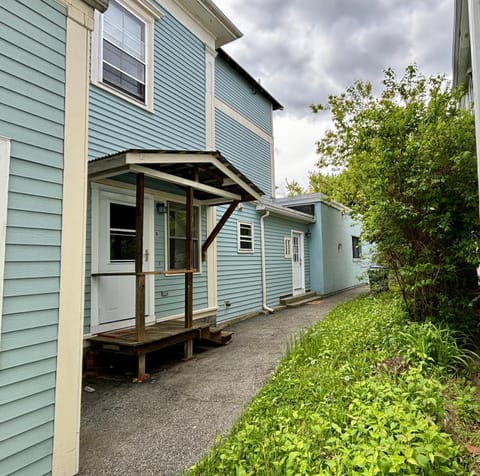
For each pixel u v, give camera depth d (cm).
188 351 488
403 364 336
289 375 355
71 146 248
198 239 680
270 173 1154
